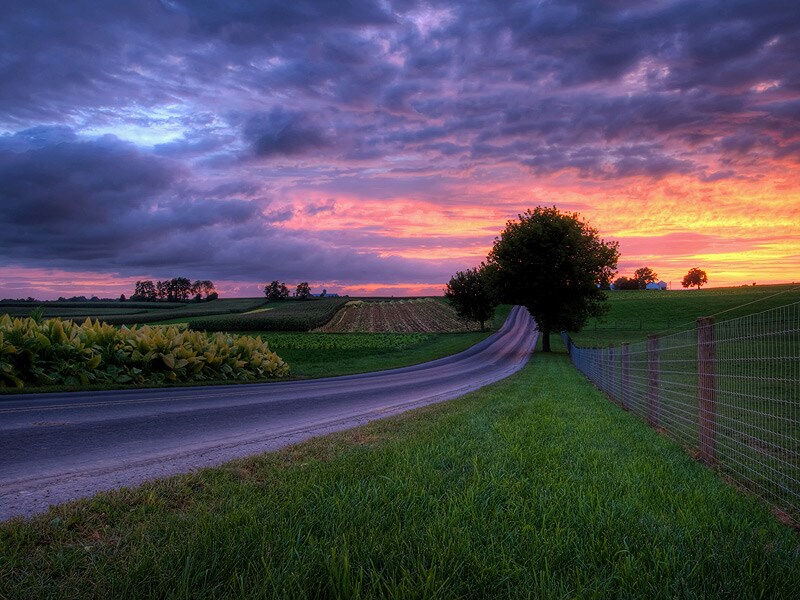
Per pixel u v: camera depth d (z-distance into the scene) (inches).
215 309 4940.9
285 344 2103.8
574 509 149.6
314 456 234.4
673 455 254.1
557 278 1891.0
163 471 215.5
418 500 153.6
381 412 438.9
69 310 4345.5
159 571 102.0
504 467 197.6
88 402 444.5
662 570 109.0
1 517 152.0
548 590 97.1
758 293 4571.9
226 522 129.5
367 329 3558.1
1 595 96.0
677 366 668.7
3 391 497.0
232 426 348.8
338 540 118.8
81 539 130.1
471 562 109.0
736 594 100.0
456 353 1956.2
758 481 204.4
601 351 761.6
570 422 345.1
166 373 700.7
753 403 208.5
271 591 94.8
